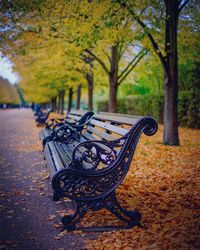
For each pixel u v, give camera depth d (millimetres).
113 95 13398
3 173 6340
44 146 6492
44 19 8070
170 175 5773
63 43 9844
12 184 5453
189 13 9352
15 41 9320
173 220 3621
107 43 9859
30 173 6305
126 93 32875
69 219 3480
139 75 16844
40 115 20344
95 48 10828
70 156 4742
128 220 3576
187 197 4477
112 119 4836
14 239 3268
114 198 3607
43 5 7422
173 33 8680
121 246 3068
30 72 19047
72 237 3316
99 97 49406
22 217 3891
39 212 4062
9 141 11844
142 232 3393
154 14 8805
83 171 3518
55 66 14453
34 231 3469
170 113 9180
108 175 3607
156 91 23828
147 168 6438
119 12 7645
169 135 9273
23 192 4953
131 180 5527
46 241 3221
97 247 3074
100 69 15828
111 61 13156
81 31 8000
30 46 9469
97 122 5781
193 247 2902
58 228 3545
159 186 5113
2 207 4254
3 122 25250
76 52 10570
